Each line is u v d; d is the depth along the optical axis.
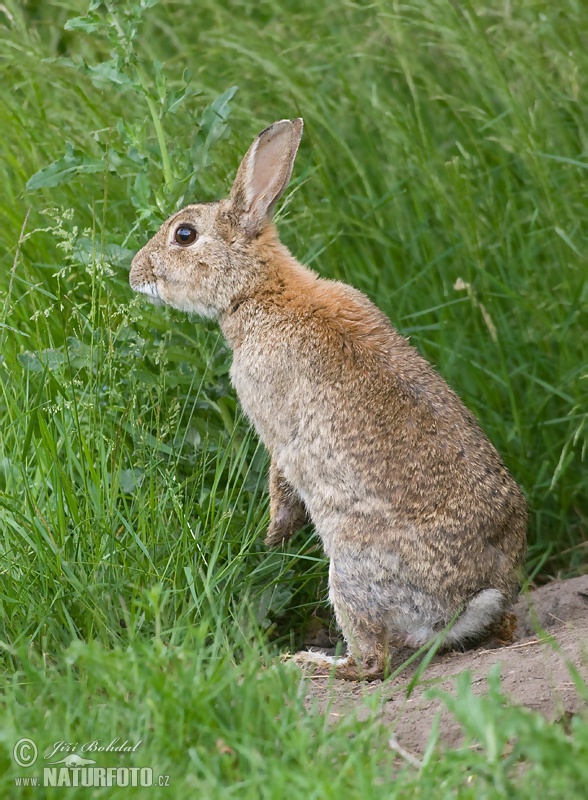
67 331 10.80
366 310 9.71
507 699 7.03
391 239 12.60
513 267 12.30
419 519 8.77
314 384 9.26
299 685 8.05
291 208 12.11
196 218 10.14
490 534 8.85
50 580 8.71
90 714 6.86
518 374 12.03
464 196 12.30
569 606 10.01
